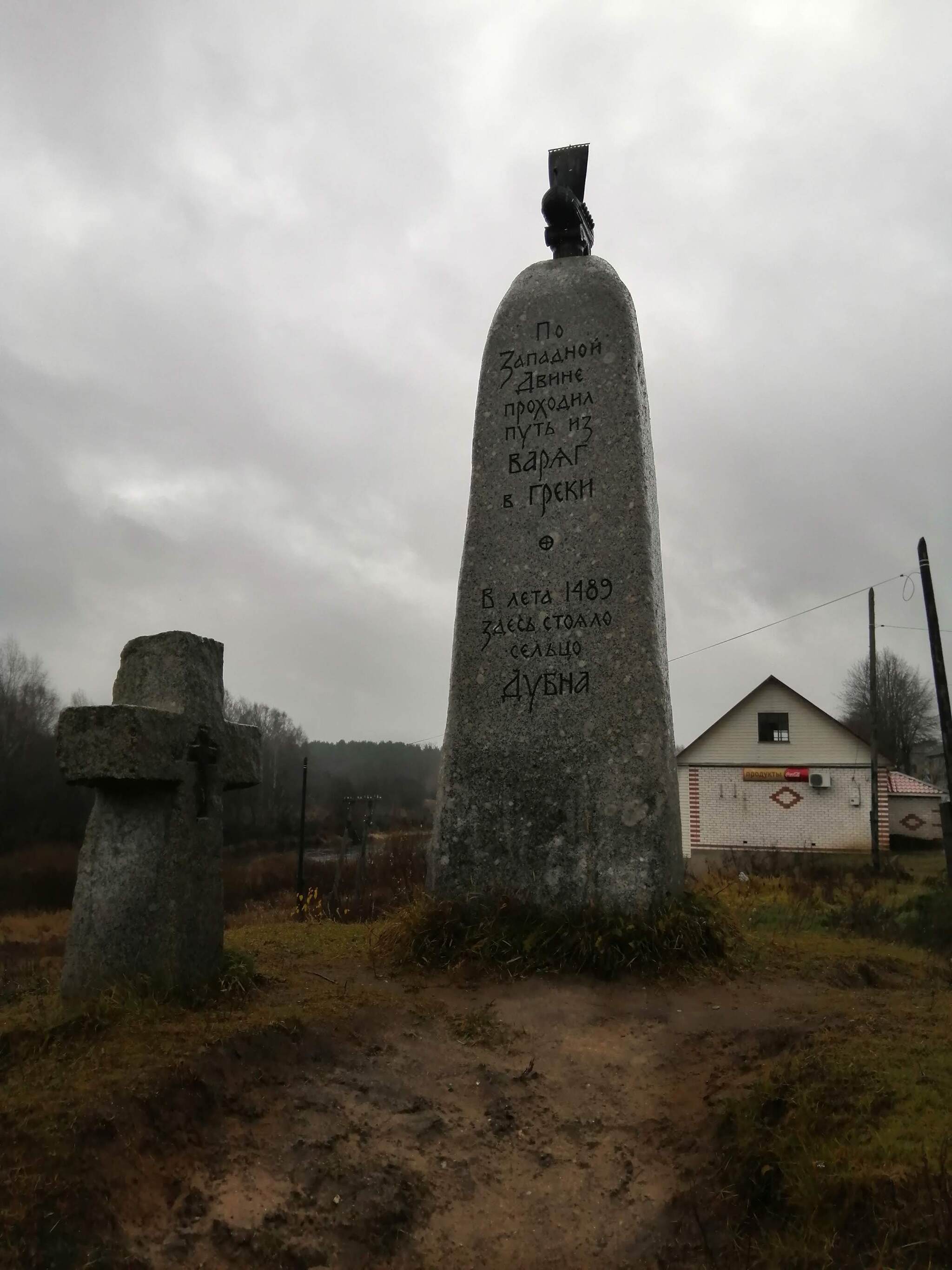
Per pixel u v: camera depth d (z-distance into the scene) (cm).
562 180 868
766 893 1427
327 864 2461
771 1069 436
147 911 490
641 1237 356
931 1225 286
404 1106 430
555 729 704
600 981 598
